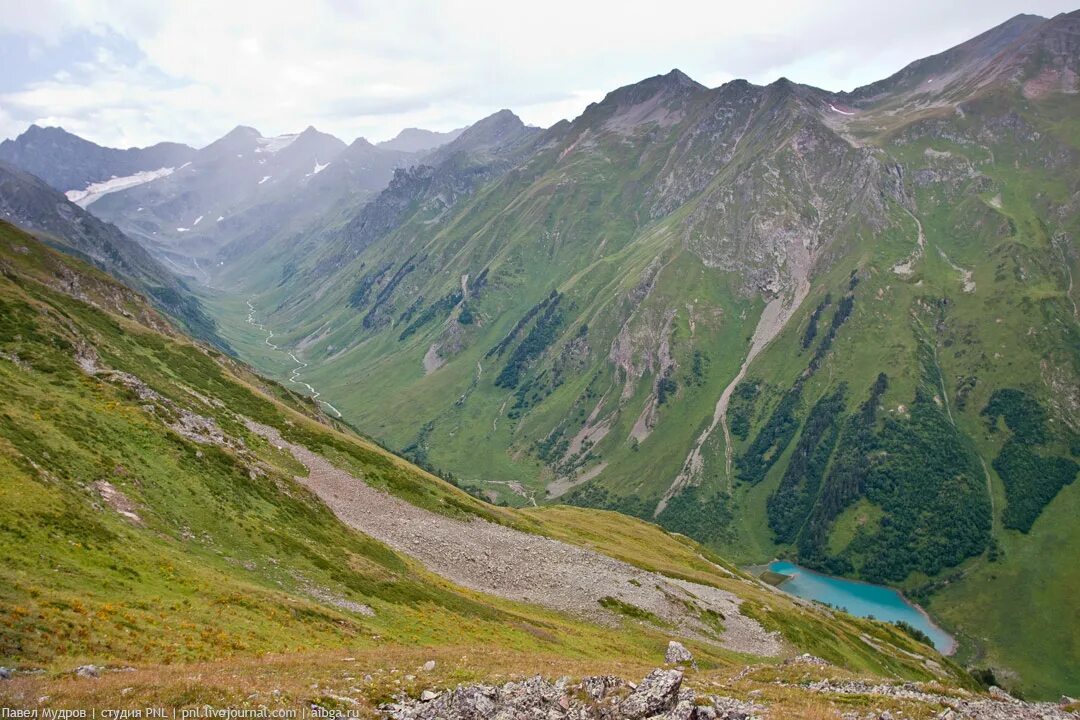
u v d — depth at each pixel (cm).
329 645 4506
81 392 7212
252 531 6306
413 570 7969
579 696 3397
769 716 3253
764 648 10025
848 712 3703
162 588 4338
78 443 5819
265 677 3247
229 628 4138
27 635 3117
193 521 5897
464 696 3288
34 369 7306
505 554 10181
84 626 3416
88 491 5178
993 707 3972
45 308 9275
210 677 3069
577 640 7488
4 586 3431
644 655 7762
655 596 10294
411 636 5522
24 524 4131
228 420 10294
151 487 5950
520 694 3378
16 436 5231
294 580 5794
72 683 2725
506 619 7212
